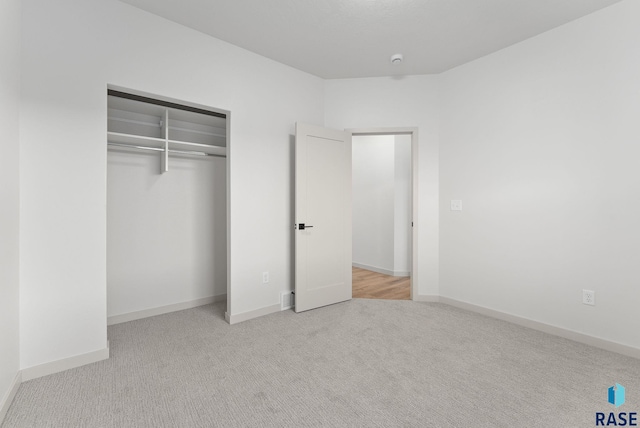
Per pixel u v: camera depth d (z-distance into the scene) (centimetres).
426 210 347
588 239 240
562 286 254
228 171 283
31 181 185
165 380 186
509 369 200
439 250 345
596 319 236
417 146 346
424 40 276
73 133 199
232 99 280
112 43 216
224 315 299
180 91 249
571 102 247
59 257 195
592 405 162
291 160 326
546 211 262
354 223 562
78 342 202
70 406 160
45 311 190
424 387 179
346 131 348
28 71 184
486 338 249
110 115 280
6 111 159
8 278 163
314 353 222
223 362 208
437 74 343
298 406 162
